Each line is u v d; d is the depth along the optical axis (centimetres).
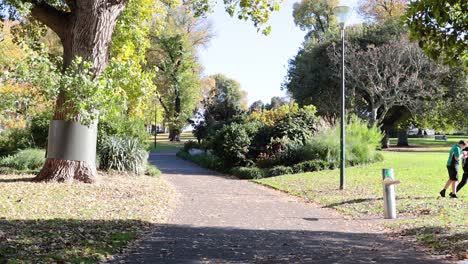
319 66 4625
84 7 1415
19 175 1653
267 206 1360
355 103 4534
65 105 1387
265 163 2544
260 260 696
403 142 5153
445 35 675
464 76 4097
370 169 2277
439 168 2230
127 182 1655
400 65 3888
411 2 680
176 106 6506
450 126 4612
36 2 1432
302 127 2714
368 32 4456
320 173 2241
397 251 768
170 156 4503
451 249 761
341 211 1277
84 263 634
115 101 1340
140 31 1997
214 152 2922
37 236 775
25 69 1234
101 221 966
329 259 705
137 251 739
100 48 1447
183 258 700
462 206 1220
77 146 1448
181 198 1482
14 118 2323
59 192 1267
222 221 1077
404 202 1327
